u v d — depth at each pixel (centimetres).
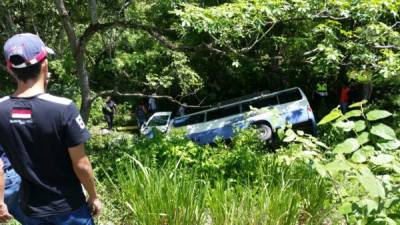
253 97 1669
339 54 901
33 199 229
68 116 216
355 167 226
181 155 613
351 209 241
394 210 247
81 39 975
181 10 893
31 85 220
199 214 376
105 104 2005
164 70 1742
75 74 1490
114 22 969
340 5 877
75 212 233
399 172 228
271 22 912
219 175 553
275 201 372
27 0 1314
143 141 726
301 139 315
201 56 1830
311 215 386
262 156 619
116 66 1634
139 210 384
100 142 1041
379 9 877
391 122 1233
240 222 369
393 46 933
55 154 221
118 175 476
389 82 1254
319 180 398
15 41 217
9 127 217
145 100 2283
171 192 378
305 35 1149
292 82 1911
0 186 254
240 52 964
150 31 988
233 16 848
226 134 1487
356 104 256
